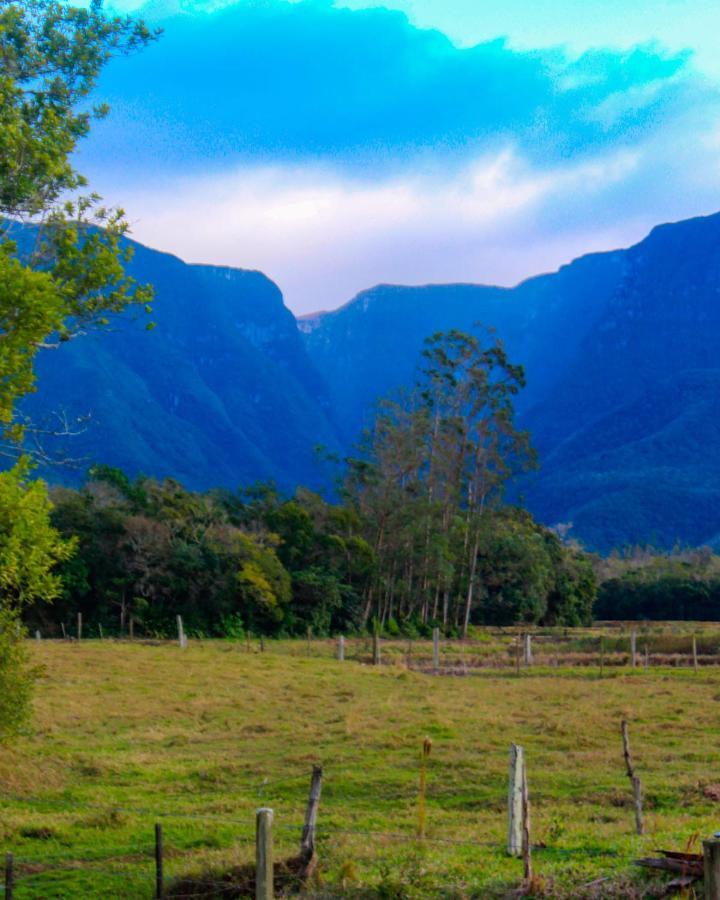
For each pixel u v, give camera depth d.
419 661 51.84
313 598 72.31
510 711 30.12
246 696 33.19
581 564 98.75
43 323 14.41
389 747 23.94
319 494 86.81
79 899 13.09
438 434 83.50
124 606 65.19
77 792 19.84
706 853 8.43
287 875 12.50
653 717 28.38
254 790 20.31
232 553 68.50
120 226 16.97
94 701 30.92
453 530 83.00
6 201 16.36
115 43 19.06
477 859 13.52
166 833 16.56
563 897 11.30
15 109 16.83
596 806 18.23
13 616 18.25
